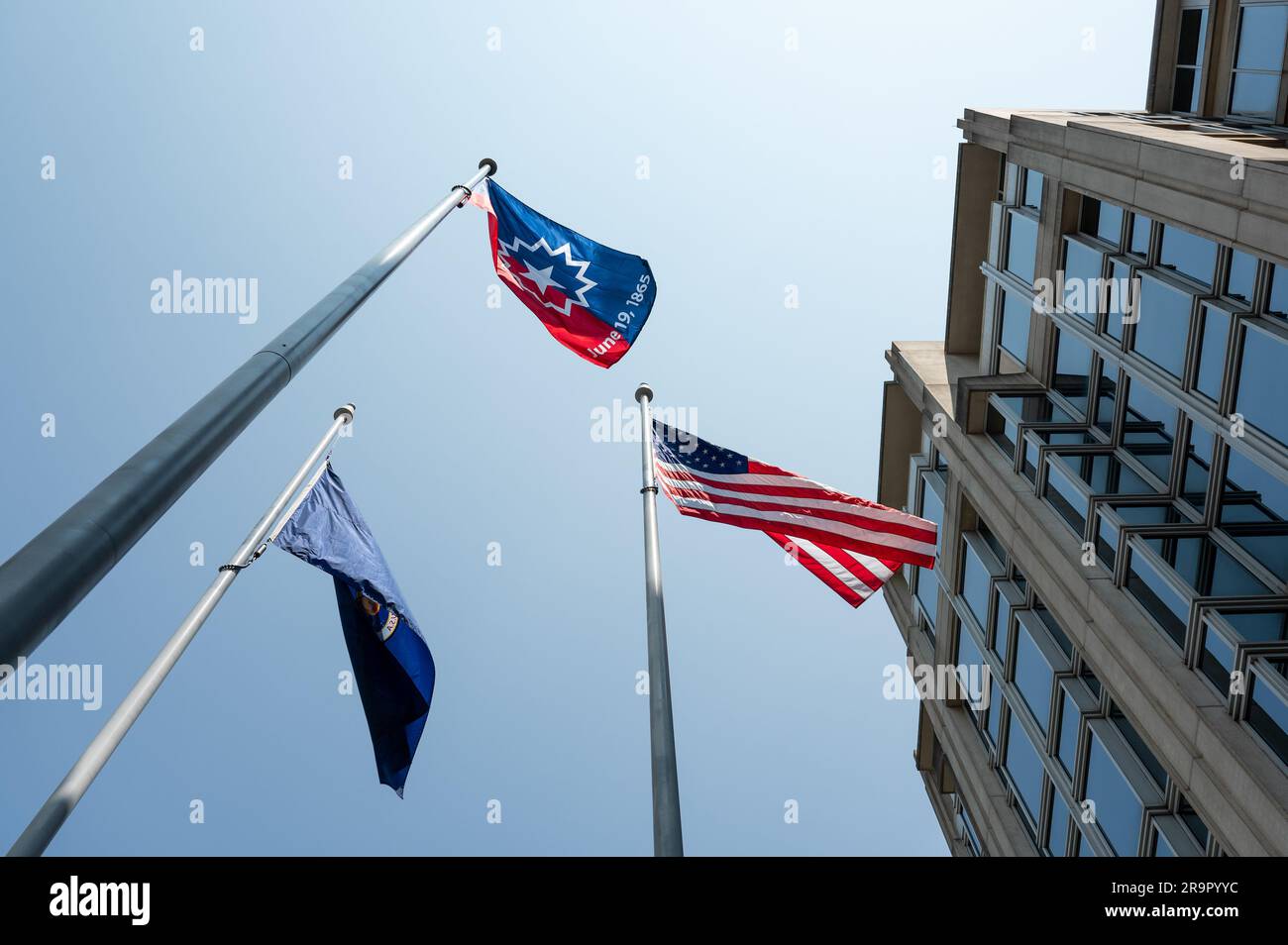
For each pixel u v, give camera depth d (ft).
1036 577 77.46
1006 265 98.84
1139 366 71.72
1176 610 61.67
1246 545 60.23
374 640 53.11
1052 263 86.07
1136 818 64.18
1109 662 66.08
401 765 51.60
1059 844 76.48
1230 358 61.36
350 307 40.63
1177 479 67.36
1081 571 70.03
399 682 52.70
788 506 62.90
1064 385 86.48
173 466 25.64
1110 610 65.77
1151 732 61.26
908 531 62.59
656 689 42.65
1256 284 59.52
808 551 64.39
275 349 33.65
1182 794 60.70
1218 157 60.44
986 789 89.15
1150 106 92.38
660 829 36.11
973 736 96.17
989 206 109.40
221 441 28.35
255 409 30.81
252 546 54.39
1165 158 66.18
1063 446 77.66
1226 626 56.03
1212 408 63.41
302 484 63.93
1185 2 89.51
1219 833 53.88
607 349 60.75
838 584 64.03
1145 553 63.77
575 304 61.05
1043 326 89.40
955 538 98.84
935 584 106.83
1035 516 76.95
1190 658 58.80
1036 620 82.53
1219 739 53.57
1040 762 80.59
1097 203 82.58
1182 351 66.95
